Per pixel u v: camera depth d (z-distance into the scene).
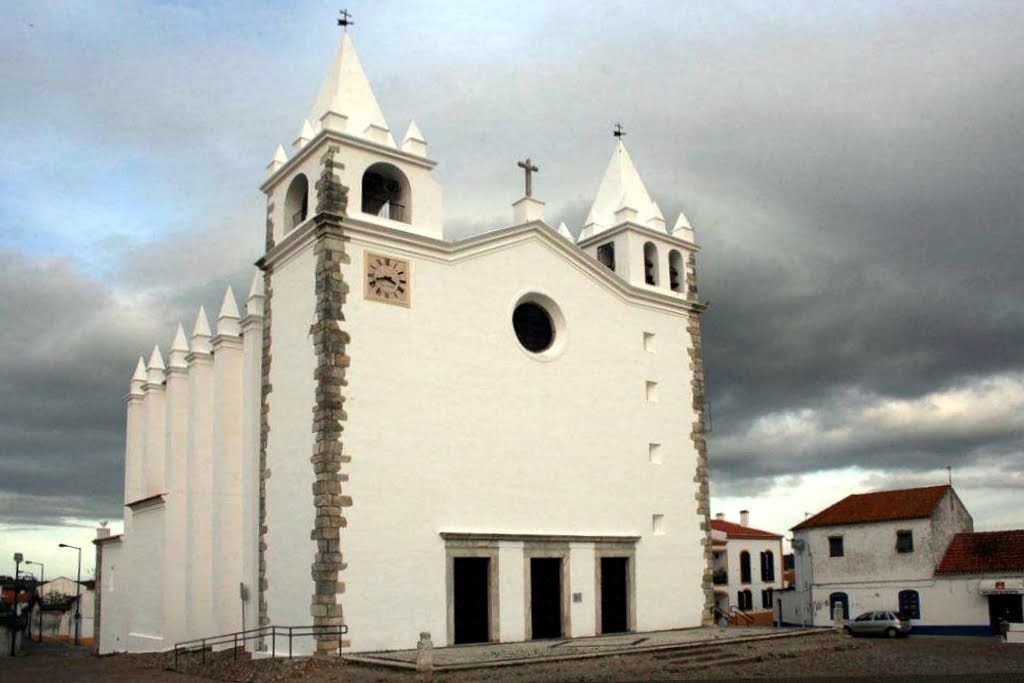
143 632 45.59
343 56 37.78
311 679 27.20
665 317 45.62
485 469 36.09
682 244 47.59
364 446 32.78
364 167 35.38
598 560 39.28
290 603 32.66
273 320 36.53
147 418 50.50
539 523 37.47
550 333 40.81
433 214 36.88
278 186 38.47
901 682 27.05
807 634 39.56
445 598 33.75
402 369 34.38
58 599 109.38
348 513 31.89
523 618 35.94
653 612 41.19
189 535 40.81
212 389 42.38
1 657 50.25
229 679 29.73
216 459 39.16
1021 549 56.06
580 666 28.89
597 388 41.25
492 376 37.12
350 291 33.62
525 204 40.12
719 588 77.56
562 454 39.03
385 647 31.80
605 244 46.62
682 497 43.91
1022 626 47.00
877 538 61.28
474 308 37.12
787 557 95.81
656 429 43.53
